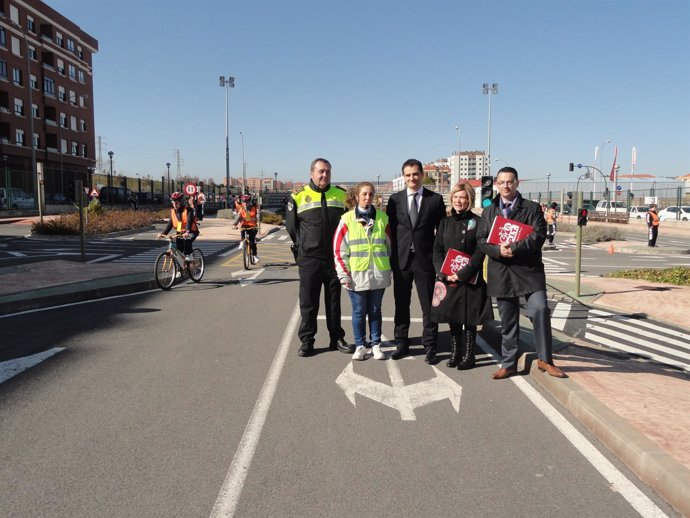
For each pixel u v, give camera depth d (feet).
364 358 19.44
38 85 179.01
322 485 10.59
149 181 192.95
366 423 13.69
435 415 14.26
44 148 181.78
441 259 18.15
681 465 10.47
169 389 16.11
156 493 10.25
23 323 25.07
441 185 273.75
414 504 9.95
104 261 50.65
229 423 13.61
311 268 19.49
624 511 9.77
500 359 19.53
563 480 10.87
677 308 30.17
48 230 76.48
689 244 87.20
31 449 12.07
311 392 15.94
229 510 9.71
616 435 12.05
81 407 14.62
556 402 15.28
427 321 18.95
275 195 227.20
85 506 9.80
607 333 25.08
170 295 33.14
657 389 15.40
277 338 22.39
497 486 10.61
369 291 19.21
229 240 79.10
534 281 16.44
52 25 185.16
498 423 13.76
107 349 20.52
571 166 161.68
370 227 18.65
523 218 16.37
